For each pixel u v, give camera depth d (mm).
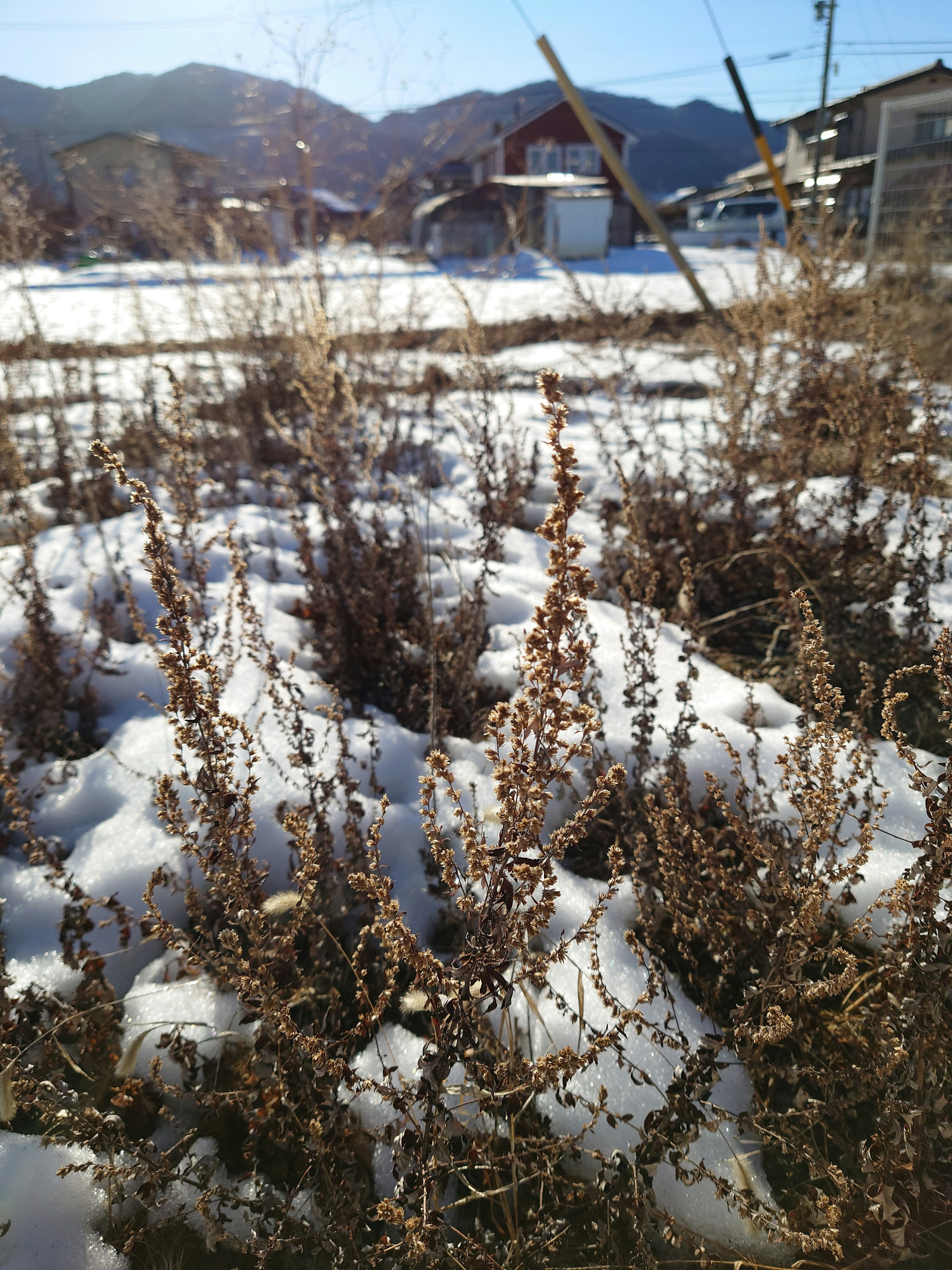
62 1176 1617
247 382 5613
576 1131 1764
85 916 2113
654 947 2092
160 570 1547
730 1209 1607
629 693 2475
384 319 6332
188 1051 1890
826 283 4215
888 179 10109
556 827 2512
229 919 1773
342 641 3207
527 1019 1922
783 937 1716
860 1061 1845
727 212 38688
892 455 3445
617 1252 1580
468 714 2963
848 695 3035
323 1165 1615
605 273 5934
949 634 1562
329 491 3717
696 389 6758
